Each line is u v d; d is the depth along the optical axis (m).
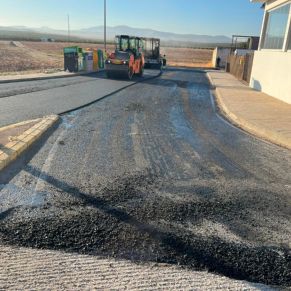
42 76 17.33
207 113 10.35
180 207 4.02
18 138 6.09
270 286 2.76
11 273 2.77
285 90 12.35
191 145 6.73
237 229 3.60
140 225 3.58
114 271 2.86
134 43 24.91
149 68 32.22
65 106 9.94
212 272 2.91
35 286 2.63
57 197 4.12
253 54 18.94
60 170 4.99
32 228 3.42
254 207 4.13
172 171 5.21
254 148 6.71
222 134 7.77
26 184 4.45
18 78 15.59
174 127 8.23
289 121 8.77
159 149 6.34
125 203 4.06
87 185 4.52
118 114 9.34
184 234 3.45
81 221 3.60
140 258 3.05
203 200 4.25
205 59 64.50
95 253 3.09
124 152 6.03
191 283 2.75
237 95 13.88
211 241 3.35
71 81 16.83
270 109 10.59
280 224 3.75
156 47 31.59
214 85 18.38
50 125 7.45
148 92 14.32
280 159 6.08
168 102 11.97
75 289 2.62
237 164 5.71
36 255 3.02
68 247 3.16
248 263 3.04
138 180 4.78
